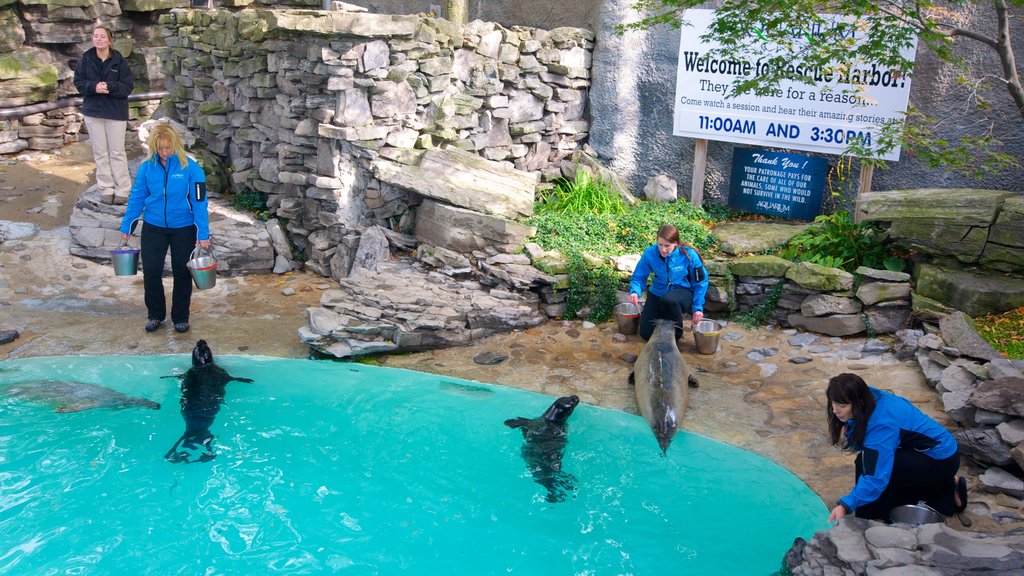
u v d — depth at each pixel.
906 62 7.31
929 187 9.06
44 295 8.69
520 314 8.22
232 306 8.75
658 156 10.58
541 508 5.39
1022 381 5.75
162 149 7.48
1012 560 4.21
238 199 10.48
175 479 5.64
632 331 8.18
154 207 7.63
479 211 9.02
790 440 6.20
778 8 7.36
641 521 5.26
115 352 7.60
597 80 10.70
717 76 9.58
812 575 4.42
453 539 5.09
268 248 9.64
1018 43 8.39
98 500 5.39
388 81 9.01
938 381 6.61
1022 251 7.53
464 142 9.79
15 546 4.93
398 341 7.68
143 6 13.63
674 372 6.74
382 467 5.84
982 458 5.55
